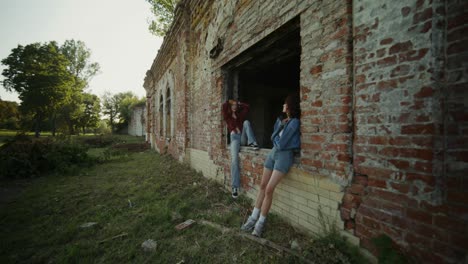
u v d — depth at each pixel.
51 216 3.35
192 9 6.17
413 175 1.49
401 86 1.54
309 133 2.34
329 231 2.12
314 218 2.31
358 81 1.83
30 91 24.33
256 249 2.27
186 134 6.74
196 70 6.08
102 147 16.78
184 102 6.77
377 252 1.71
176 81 8.09
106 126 48.66
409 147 1.51
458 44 1.30
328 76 2.09
